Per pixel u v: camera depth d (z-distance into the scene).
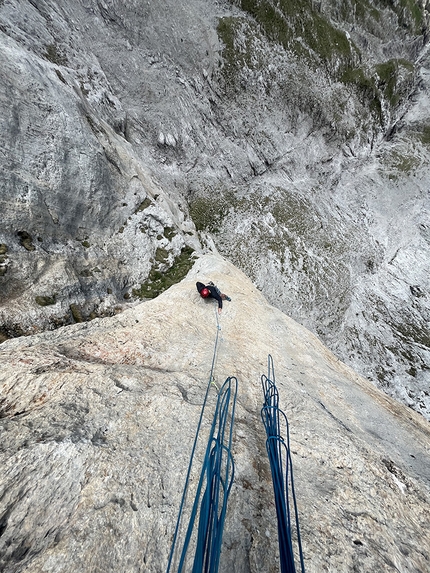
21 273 9.12
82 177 12.41
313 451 4.20
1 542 2.68
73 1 23.64
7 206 9.41
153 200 16.59
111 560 2.63
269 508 3.37
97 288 11.63
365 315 26.16
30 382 4.36
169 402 4.38
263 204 29.75
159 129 26.88
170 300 8.87
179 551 2.83
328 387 6.46
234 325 8.30
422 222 32.50
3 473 3.04
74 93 14.00
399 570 2.87
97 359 5.50
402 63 37.72
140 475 3.34
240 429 4.32
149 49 27.25
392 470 4.21
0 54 10.57
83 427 3.76
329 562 2.79
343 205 33.00
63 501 3.02
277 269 26.23
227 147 30.78
